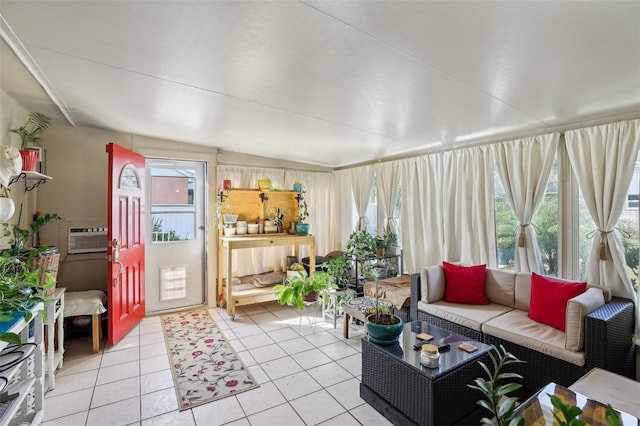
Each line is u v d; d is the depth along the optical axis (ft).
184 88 7.56
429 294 10.16
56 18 4.88
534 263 9.67
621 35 4.68
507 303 9.78
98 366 8.70
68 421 6.45
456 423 6.16
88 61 6.31
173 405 7.00
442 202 12.45
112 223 9.82
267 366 8.73
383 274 13.87
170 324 11.85
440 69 6.07
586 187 8.59
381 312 7.92
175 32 5.22
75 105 9.12
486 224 10.98
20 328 5.11
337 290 12.74
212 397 7.30
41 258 7.47
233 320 12.30
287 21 4.81
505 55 5.43
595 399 5.15
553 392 5.19
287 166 16.25
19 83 7.50
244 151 14.62
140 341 10.34
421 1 4.19
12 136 8.51
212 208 13.94
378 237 13.87
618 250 8.11
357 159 15.88
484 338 8.39
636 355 7.79
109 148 9.78
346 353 9.52
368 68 6.19
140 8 4.60
